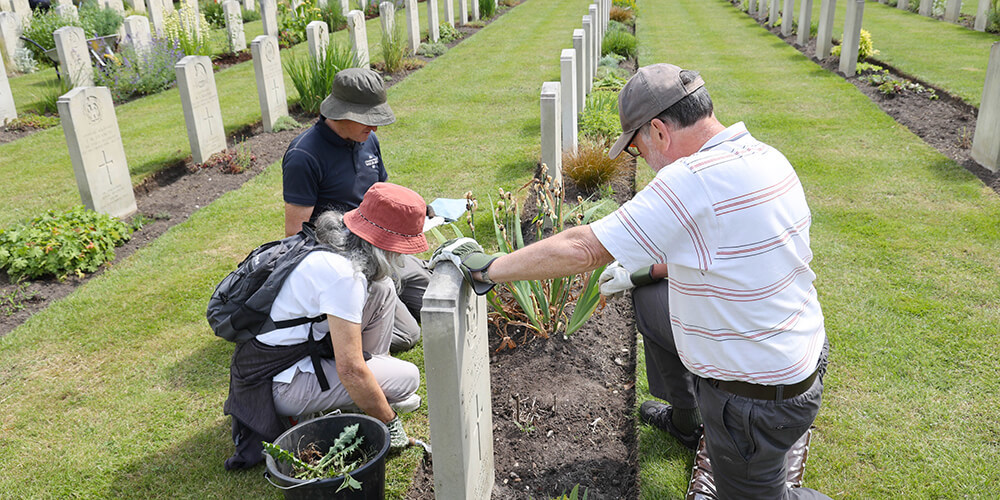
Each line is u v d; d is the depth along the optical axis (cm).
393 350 373
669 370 274
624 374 351
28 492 285
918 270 445
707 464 268
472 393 234
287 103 1003
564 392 332
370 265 257
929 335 371
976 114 776
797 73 1086
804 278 196
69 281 482
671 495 269
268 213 595
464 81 1114
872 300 409
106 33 1372
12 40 1261
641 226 179
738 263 180
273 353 268
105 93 570
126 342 396
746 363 192
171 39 1257
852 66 1026
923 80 940
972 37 1283
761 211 179
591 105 771
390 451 296
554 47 1409
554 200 481
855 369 345
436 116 899
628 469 288
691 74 193
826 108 862
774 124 802
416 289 389
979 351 355
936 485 271
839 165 654
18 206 626
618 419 318
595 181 587
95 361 378
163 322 417
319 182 351
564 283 364
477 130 825
